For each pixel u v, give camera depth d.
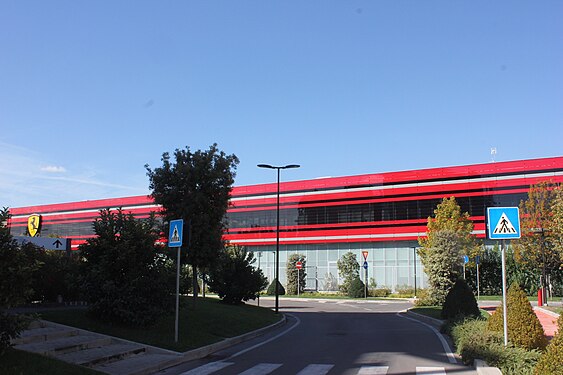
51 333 11.57
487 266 46.47
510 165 47.31
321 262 56.56
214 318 18.19
